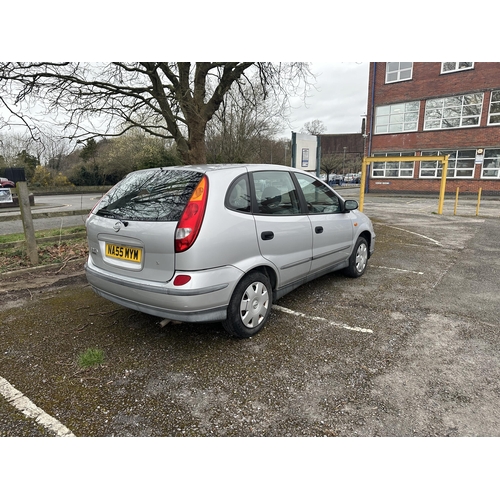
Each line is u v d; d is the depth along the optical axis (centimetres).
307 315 376
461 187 2295
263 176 344
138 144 3105
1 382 260
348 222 465
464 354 298
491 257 636
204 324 354
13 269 541
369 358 291
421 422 219
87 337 328
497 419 221
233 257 294
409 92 2430
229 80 792
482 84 2142
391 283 484
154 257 279
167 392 248
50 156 977
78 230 827
